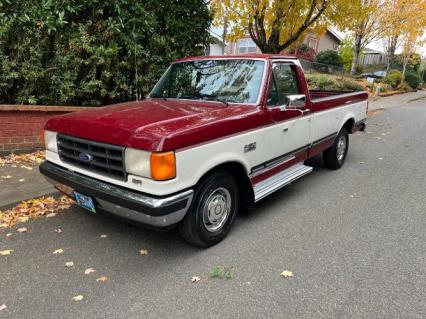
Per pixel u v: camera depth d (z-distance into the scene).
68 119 3.72
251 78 4.38
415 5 22.48
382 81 27.36
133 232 4.10
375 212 4.79
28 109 6.16
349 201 5.16
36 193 4.83
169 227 3.33
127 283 3.19
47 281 3.19
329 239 4.03
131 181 3.22
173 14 7.65
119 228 4.18
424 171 6.71
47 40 6.37
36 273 3.29
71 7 6.31
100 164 3.39
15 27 6.05
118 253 3.67
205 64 4.86
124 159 3.20
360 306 2.96
